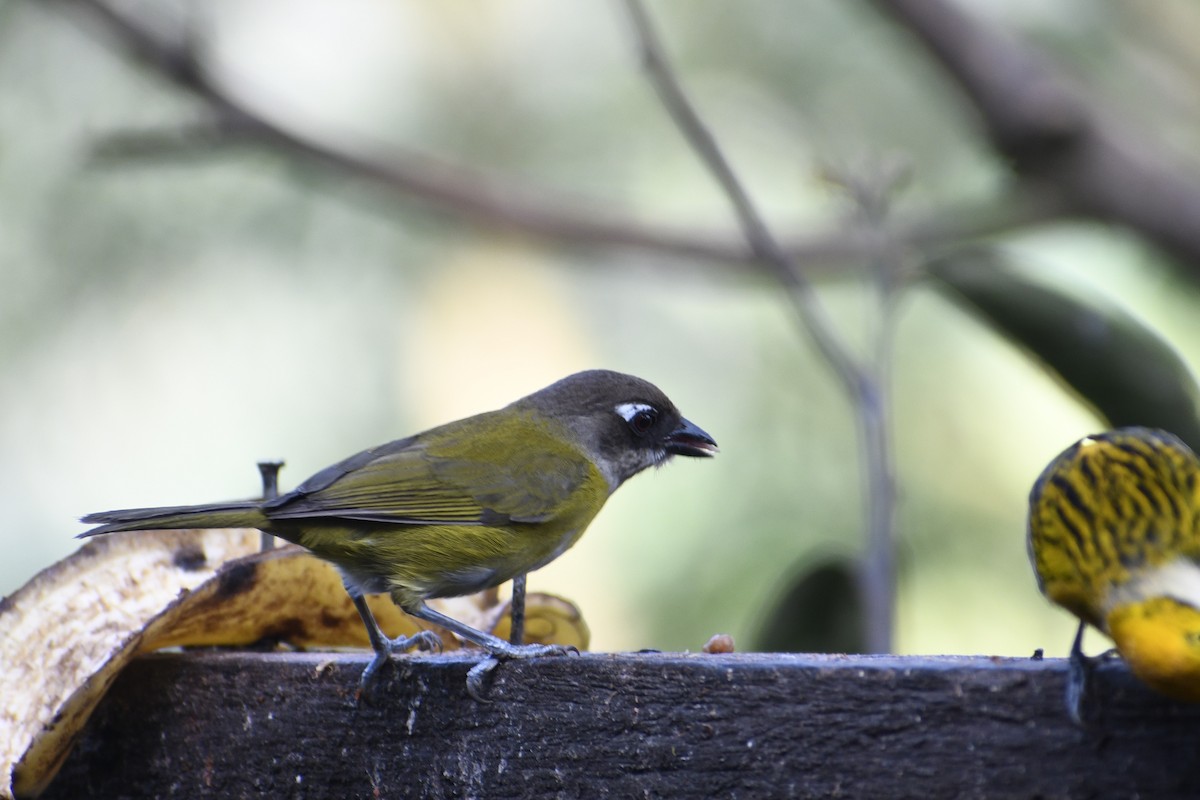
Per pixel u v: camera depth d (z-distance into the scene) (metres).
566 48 16.86
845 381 9.22
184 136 13.23
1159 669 4.38
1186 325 14.16
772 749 5.17
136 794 6.50
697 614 13.53
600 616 13.66
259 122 13.21
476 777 5.81
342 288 15.73
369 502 7.19
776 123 16.02
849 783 5.00
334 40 17.12
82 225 14.84
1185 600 4.67
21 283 14.72
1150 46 15.34
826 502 13.95
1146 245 13.05
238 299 15.32
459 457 7.64
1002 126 12.73
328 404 15.52
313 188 14.91
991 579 13.43
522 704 5.71
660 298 15.98
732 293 15.32
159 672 6.49
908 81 15.93
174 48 12.85
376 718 6.06
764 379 14.69
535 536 7.76
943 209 13.90
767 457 14.23
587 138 16.45
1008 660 5.16
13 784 5.99
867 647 8.68
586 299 16.69
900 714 4.94
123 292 14.98
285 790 6.24
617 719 5.49
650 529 13.91
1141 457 5.10
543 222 13.94
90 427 14.93
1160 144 13.59
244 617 6.91
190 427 15.12
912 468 13.77
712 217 15.69
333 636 7.41
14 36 14.81
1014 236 13.72
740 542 13.79
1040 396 13.87
